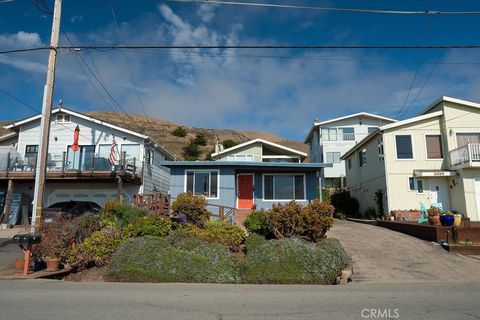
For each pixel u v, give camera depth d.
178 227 13.27
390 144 21.66
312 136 42.62
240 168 19.05
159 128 82.62
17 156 22.72
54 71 12.13
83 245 10.33
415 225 15.62
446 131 21.17
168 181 30.03
